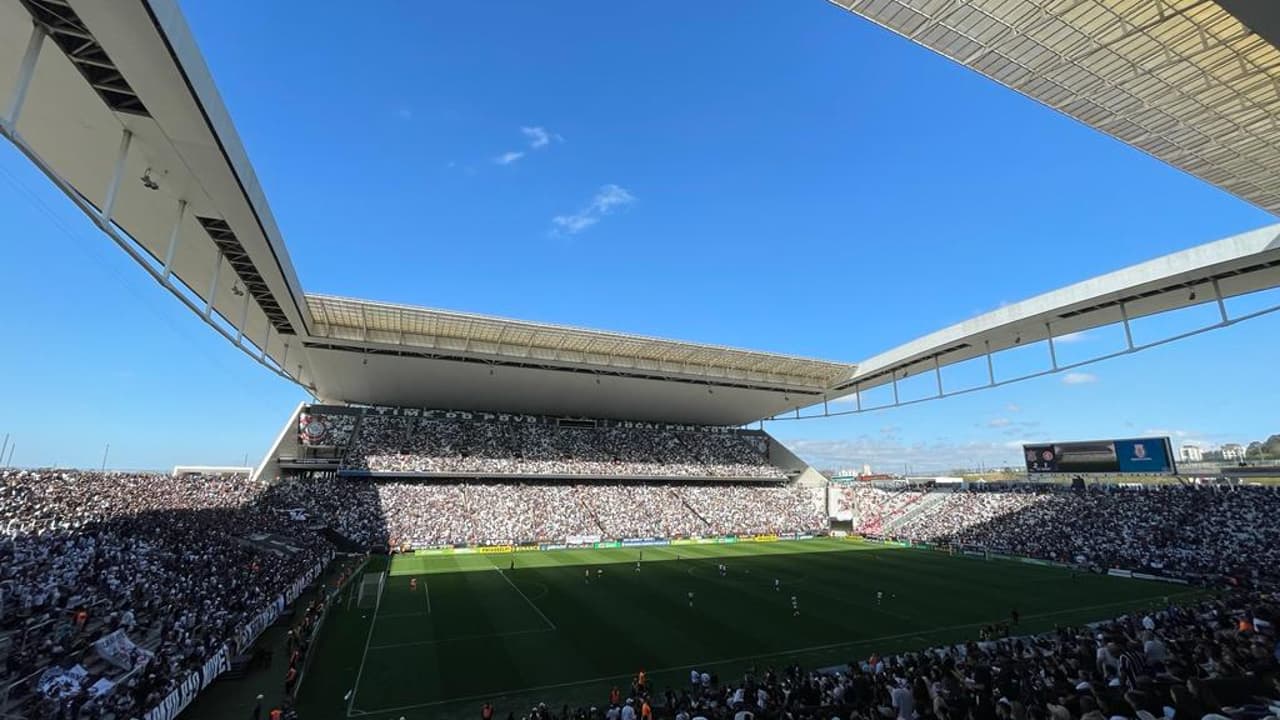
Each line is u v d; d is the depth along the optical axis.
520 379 64.88
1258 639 14.97
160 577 24.47
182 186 25.73
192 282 36.75
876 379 70.25
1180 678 11.77
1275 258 35.06
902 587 37.09
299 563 35.12
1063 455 65.12
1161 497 52.25
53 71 19.19
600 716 15.98
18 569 20.20
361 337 51.91
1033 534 52.31
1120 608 31.38
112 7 16.33
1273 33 11.49
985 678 14.32
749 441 88.94
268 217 30.06
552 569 43.47
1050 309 45.97
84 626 18.73
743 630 27.03
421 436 68.25
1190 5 15.91
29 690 14.95
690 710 15.20
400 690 19.78
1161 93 19.52
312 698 19.03
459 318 49.34
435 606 31.23
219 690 19.42
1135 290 41.09
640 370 63.31
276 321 45.03
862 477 108.12
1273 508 45.28
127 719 14.27
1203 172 23.53
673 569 43.88
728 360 63.84
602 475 70.06
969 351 58.44
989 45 18.38
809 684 15.79
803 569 44.09
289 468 61.31
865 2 17.17
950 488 75.12
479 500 60.03
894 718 11.90
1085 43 17.83
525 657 23.20
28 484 32.94
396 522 53.28
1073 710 10.70
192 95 20.08
